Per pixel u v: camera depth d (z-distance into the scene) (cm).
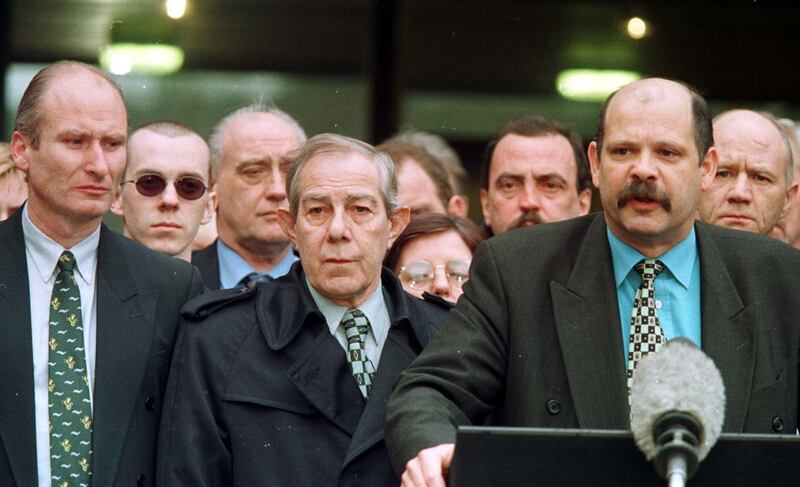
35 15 1361
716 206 946
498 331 732
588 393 712
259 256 977
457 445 593
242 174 972
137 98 1365
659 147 716
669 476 545
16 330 745
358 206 768
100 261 773
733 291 727
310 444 745
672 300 734
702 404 554
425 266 896
